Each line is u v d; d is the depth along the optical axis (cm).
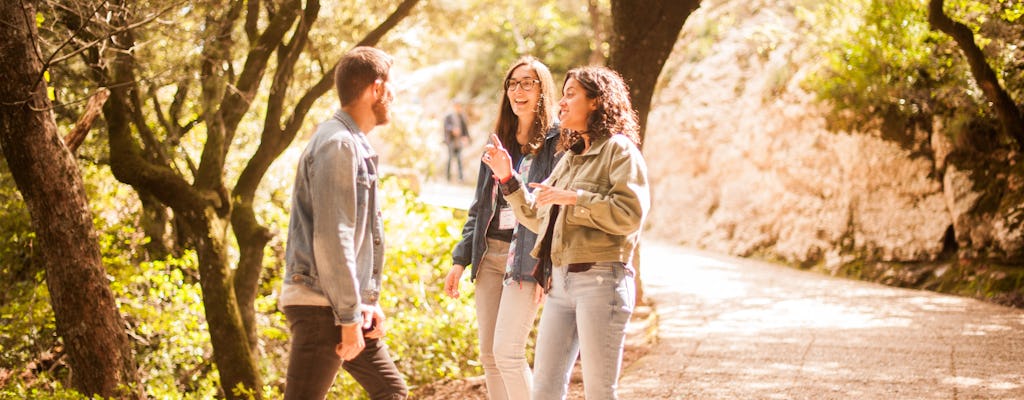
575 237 338
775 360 619
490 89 2262
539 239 359
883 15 935
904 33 916
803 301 880
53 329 675
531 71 412
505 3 1020
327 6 764
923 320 752
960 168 946
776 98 1247
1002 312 785
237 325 548
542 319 354
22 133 450
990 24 837
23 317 644
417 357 658
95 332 471
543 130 412
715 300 901
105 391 474
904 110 987
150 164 559
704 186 1444
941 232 973
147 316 650
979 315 771
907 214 1012
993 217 902
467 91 2312
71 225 464
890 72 980
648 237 1564
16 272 679
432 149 1225
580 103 347
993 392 512
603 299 334
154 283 710
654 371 596
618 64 754
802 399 512
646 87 752
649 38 741
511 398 392
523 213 367
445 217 773
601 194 337
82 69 617
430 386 622
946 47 913
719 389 543
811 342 676
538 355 351
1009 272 869
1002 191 902
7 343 659
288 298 325
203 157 588
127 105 569
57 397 480
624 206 329
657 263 1217
